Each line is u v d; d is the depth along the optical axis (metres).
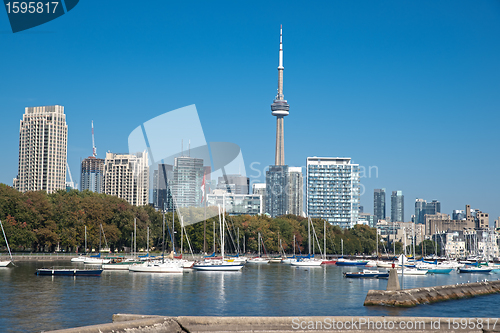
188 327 48.81
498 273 196.12
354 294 105.12
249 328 50.00
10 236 189.62
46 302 87.31
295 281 136.38
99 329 43.91
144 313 77.75
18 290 104.12
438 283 140.00
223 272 166.12
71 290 105.12
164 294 100.31
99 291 103.94
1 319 71.00
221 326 49.66
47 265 179.38
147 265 155.75
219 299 94.31
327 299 95.94
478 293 99.44
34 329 64.69
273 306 86.25
